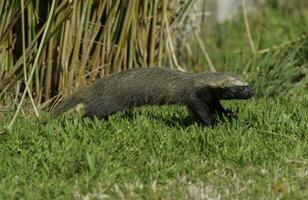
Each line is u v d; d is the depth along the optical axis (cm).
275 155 1318
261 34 2598
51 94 1683
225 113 1522
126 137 1405
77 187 1181
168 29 1745
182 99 1488
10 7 1562
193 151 1351
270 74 1923
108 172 1226
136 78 1513
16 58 1644
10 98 1639
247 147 1349
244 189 1184
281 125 1472
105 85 1525
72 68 1669
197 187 1185
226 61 2036
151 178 1214
